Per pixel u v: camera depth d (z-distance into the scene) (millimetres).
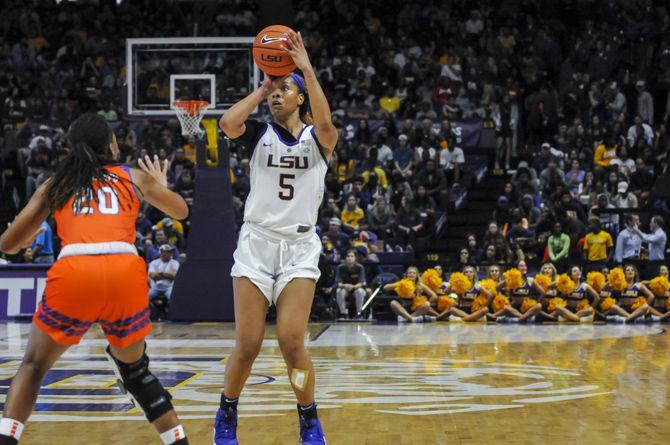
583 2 24656
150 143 19812
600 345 10531
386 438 4895
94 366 8164
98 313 3699
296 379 4297
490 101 22000
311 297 4402
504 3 25062
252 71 14516
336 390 6723
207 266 13664
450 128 19922
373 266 15641
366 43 24047
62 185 3816
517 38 23891
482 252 16297
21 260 15945
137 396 3818
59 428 5164
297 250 4438
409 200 17422
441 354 9461
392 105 21656
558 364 8508
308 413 4379
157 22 25078
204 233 13688
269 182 4410
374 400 6230
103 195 3850
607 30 23688
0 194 20297
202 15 25000
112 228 3797
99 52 24234
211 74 14539
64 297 3656
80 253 3699
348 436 4953
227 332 12070
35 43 24438
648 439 4867
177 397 6367
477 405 6016
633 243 15953
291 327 4301
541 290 14789
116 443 4754
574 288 14820
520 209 17344
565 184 18234
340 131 19531
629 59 23578
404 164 19281
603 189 18188
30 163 19641
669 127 21391
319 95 4316
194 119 13461
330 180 18062
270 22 24312
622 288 14789
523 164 19625
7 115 22078
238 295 4395
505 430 5129
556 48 23672
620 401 6199
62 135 20391
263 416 5586
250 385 6965
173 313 13664
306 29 24938
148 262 15172
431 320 14883
